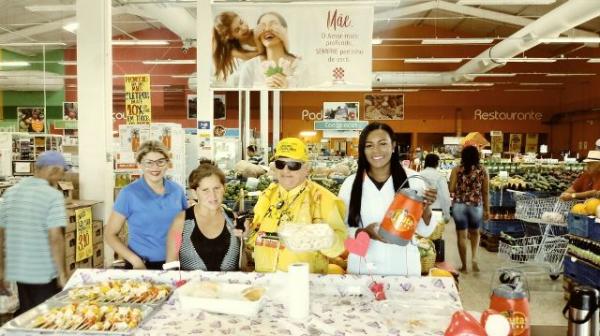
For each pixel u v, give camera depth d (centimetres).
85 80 568
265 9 473
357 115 2083
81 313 189
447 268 354
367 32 471
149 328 177
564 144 2409
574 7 1084
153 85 2442
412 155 2266
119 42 1405
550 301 500
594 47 2006
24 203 333
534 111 2558
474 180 619
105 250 564
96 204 552
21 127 2467
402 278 212
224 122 2567
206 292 197
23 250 332
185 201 330
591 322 152
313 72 474
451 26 2309
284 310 193
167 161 311
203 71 752
